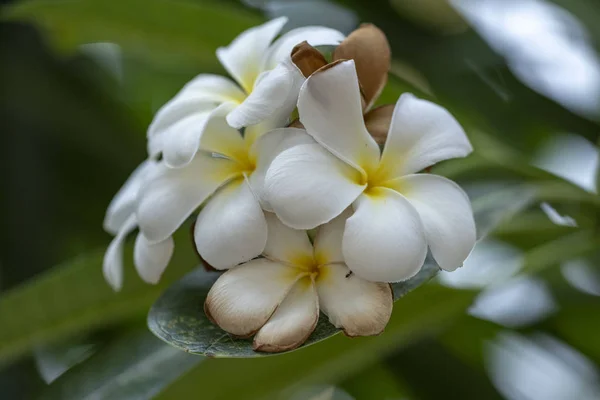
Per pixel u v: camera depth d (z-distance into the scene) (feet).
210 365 2.29
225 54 2.12
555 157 2.72
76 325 2.36
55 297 2.33
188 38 2.65
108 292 2.34
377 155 1.96
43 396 2.27
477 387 2.66
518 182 2.38
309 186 1.89
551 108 2.69
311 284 1.93
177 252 2.34
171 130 1.99
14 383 2.72
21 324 2.33
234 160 2.00
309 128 1.93
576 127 2.69
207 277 2.13
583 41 2.68
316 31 2.07
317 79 1.93
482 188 2.36
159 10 2.59
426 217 1.93
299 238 1.94
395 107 1.98
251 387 2.32
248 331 1.91
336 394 2.98
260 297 1.91
